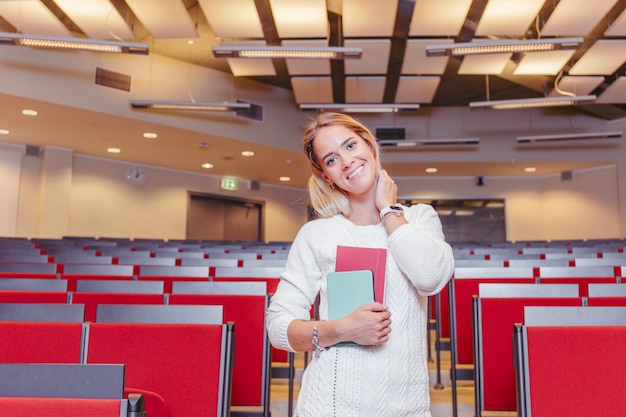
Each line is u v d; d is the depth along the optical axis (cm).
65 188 1034
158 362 188
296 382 324
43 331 187
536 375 174
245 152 1074
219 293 274
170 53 905
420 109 1188
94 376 106
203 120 945
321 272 122
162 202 1186
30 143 1010
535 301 253
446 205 1325
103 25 696
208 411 185
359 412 108
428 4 612
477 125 1173
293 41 704
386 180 122
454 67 923
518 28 659
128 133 943
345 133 122
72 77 809
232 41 769
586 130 1142
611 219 1158
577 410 170
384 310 108
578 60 763
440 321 357
